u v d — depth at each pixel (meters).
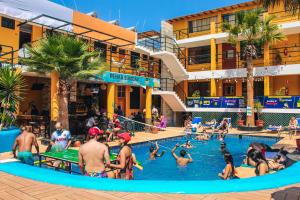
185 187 4.66
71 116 17.06
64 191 4.64
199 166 11.02
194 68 30.12
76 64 12.30
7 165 6.52
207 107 25.42
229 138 19.55
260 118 23.00
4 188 4.83
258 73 24.14
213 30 26.69
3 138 10.01
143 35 30.06
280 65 23.20
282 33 22.88
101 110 19.30
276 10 25.14
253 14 21.86
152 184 4.85
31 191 4.66
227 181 5.02
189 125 20.83
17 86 11.73
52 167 8.19
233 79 27.12
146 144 16.16
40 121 15.35
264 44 23.86
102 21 20.95
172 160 12.06
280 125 21.30
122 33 22.97
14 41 16.75
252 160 9.64
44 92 18.53
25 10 15.17
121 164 6.44
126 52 24.14
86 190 4.69
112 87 17.41
